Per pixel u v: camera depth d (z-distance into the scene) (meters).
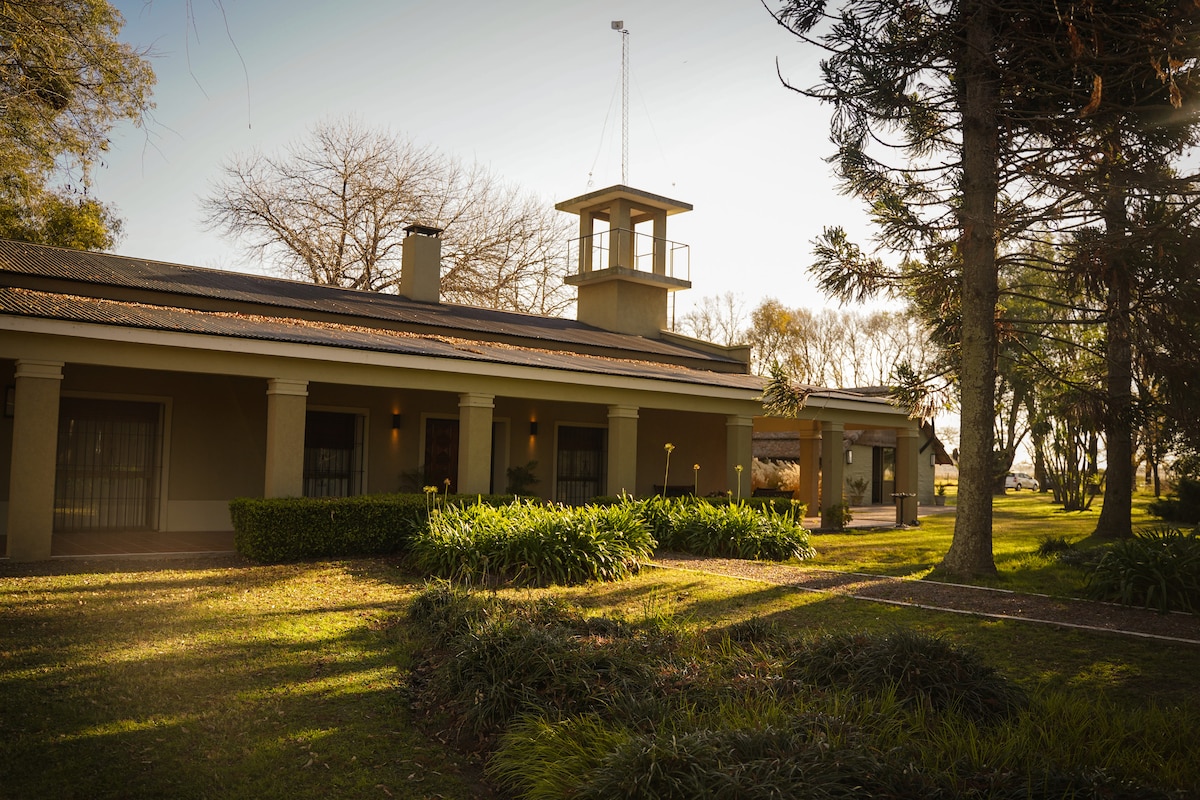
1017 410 40.31
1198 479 22.50
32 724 5.00
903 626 7.97
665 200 23.41
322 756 4.77
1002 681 5.45
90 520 12.73
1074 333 20.44
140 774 4.44
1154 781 4.19
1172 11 8.73
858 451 30.73
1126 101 9.88
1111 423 12.07
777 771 3.75
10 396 11.94
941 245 11.89
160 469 13.23
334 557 11.20
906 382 13.48
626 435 14.84
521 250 32.66
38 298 10.83
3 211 21.05
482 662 5.68
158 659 6.34
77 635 6.85
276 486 11.18
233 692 5.73
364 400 15.25
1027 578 10.64
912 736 4.66
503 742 4.79
